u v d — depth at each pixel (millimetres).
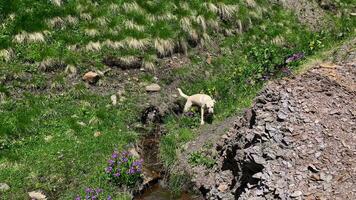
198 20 19031
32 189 11727
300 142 10500
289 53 19062
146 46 17766
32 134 13680
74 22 17641
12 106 14562
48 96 15336
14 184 11789
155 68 17422
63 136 13711
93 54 17016
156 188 12406
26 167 12375
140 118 15234
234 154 11812
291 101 11547
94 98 15594
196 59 18250
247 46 19438
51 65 16234
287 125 10938
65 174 12273
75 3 18016
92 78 16141
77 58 16594
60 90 15688
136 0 18719
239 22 19953
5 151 12797
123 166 12234
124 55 17219
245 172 11016
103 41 17391
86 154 13023
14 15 16875
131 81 16766
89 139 13688
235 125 12930
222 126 14102
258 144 10859
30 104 14781
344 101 11500
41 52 16281
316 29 21969
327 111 11227
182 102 16250
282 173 9953
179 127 14820
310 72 12609
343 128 10758
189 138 14109
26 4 17266
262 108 11930
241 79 17078
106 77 16594
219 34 19453
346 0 24688
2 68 15594
